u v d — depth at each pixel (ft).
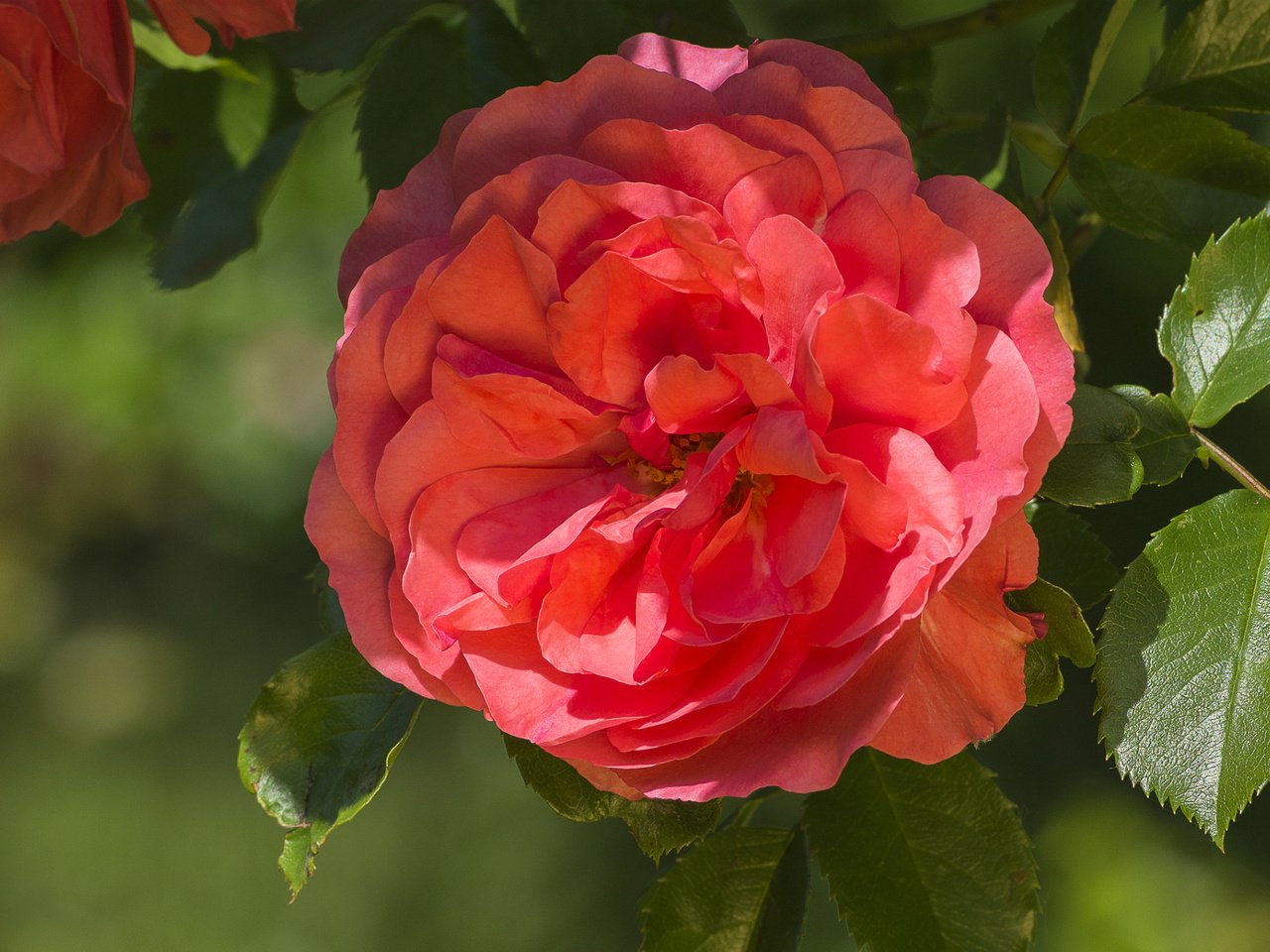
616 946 4.17
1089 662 1.69
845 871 1.75
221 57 1.95
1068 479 1.71
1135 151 1.85
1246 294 1.76
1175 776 1.69
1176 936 3.07
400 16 1.93
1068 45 1.89
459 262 1.66
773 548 1.66
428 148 1.89
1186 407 1.75
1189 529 1.72
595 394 1.70
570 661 1.67
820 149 1.65
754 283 1.67
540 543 1.67
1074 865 3.15
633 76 1.68
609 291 1.67
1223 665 1.69
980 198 1.66
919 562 1.62
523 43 1.90
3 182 1.82
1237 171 1.84
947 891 1.74
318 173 4.00
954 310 1.63
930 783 1.75
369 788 1.74
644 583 1.68
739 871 1.78
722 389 1.67
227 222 1.95
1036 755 3.78
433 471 1.68
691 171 1.66
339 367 1.68
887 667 1.63
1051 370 1.64
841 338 1.63
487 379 1.67
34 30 1.78
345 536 1.70
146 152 1.95
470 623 1.67
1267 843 3.32
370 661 1.69
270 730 1.76
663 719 1.65
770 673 1.65
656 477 1.72
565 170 1.67
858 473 1.62
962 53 3.53
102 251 3.10
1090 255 3.61
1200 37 1.85
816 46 1.71
